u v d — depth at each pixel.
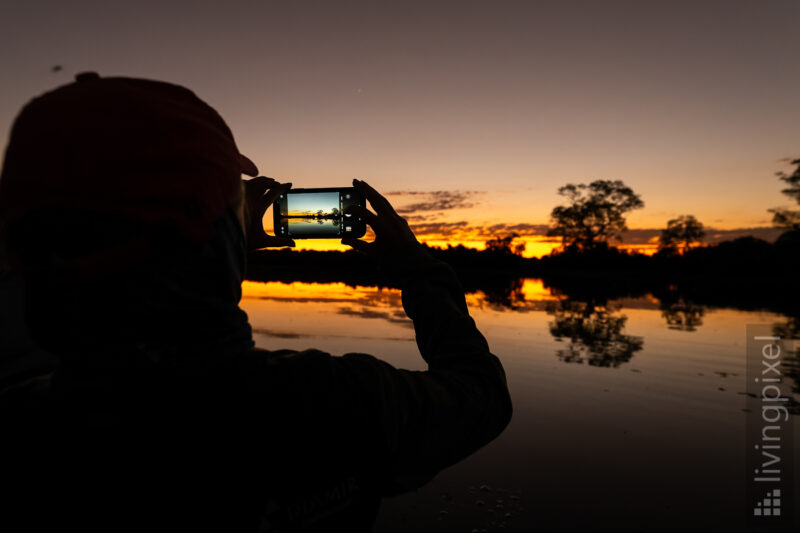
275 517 0.37
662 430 3.38
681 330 7.80
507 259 45.91
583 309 10.99
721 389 4.37
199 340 0.38
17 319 2.83
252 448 0.37
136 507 0.35
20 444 0.35
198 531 0.36
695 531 2.15
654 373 4.91
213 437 0.36
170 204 0.34
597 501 2.41
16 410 0.37
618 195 44.22
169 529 0.35
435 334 0.56
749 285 23.30
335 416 0.39
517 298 14.10
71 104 0.35
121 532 0.35
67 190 0.32
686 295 16.34
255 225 0.85
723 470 2.79
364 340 6.40
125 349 0.36
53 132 0.33
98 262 0.32
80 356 0.36
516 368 5.10
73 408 0.35
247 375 0.38
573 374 4.86
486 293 16.33
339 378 0.41
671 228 41.16
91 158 0.33
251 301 11.32
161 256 0.34
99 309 0.35
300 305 10.52
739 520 2.25
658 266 34.84
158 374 0.36
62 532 0.35
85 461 0.35
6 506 0.35
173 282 0.37
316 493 0.39
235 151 0.44
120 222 0.33
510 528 2.15
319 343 6.20
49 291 0.34
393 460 0.42
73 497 0.35
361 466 0.40
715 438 3.25
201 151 0.37
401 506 2.36
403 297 0.61
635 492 2.51
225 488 0.36
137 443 0.35
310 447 0.38
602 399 4.07
